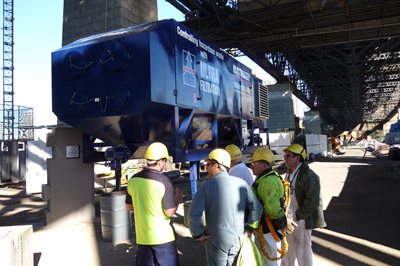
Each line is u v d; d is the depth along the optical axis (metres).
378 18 23.11
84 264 5.77
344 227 7.92
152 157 4.14
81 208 8.59
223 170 3.79
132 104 6.49
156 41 6.57
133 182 4.17
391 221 8.40
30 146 13.91
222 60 9.63
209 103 8.58
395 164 24.16
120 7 16.28
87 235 7.43
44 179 14.02
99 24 16.64
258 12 21.84
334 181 15.95
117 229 6.89
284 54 33.72
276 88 39.88
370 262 5.74
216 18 25.97
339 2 20.94
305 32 25.36
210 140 9.14
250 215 3.72
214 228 3.60
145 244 4.04
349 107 86.06
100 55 6.82
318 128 56.41
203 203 3.67
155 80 6.45
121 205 6.95
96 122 7.09
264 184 3.99
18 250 4.04
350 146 70.00
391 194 12.19
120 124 6.97
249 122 12.42
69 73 7.12
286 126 39.00
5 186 16.83
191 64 7.74
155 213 4.03
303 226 4.37
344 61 40.28
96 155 8.59
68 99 7.18
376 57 40.91
